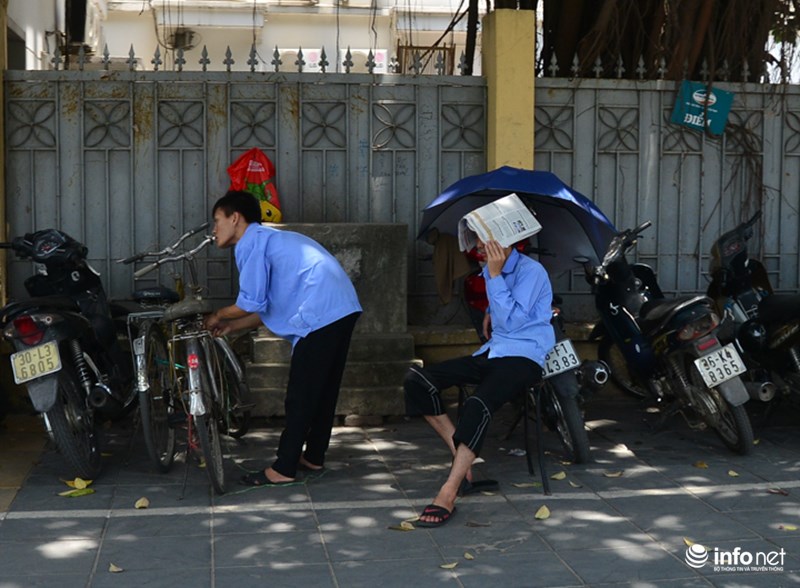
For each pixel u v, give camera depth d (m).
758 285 7.55
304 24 17.67
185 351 5.87
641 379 7.09
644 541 4.95
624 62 8.78
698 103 8.45
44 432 7.04
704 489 5.81
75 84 7.93
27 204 7.97
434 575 4.50
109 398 5.82
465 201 7.20
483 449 6.73
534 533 5.05
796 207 8.73
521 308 5.40
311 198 8.23
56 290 6.39
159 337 6.11
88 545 4.84
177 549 4.80
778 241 8.73
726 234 7.37
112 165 8.03
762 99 8.61
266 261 5.71
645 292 7.22
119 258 8.08
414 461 6.40
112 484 5.83
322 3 17.48
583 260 7.12
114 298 8.09
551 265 7.28
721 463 6.37
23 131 7.93
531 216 5.47
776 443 6.87
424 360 7.93
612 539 4.97
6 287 7.93
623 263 7.09
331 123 8.20
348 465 6.30
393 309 7.63
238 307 5.67
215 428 5.72
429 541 4.93
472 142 8.34
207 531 5.05
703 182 8.60
